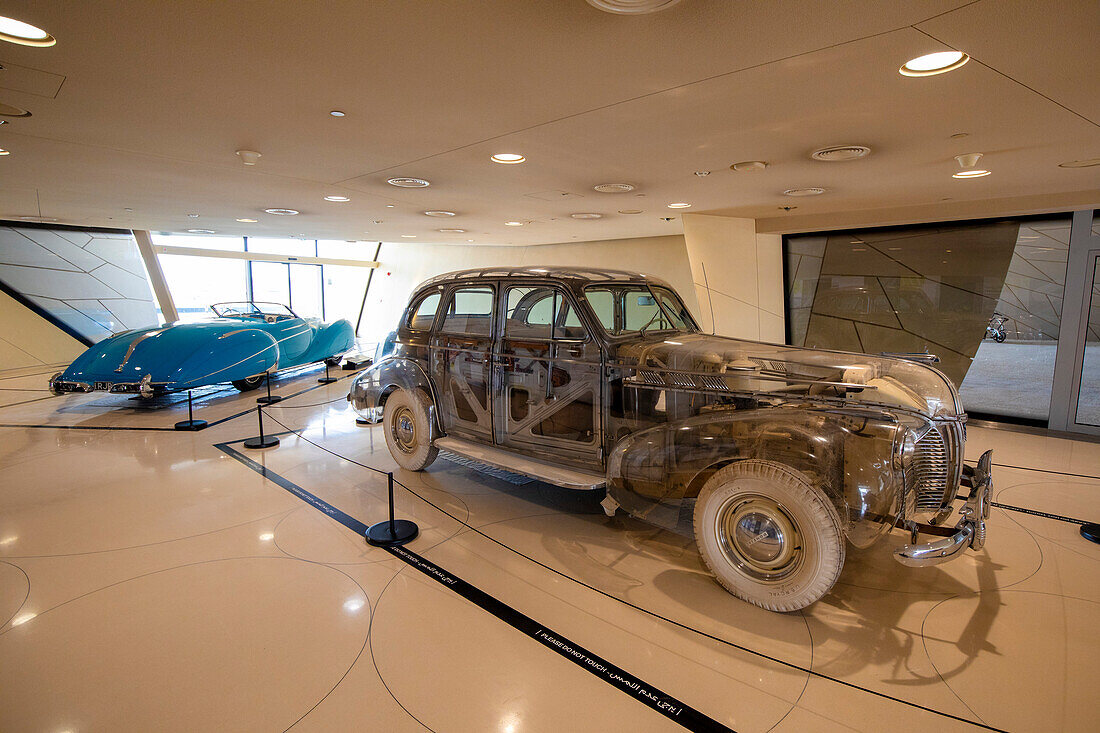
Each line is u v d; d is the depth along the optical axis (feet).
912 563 7.93
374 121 10.62
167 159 14.10
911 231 24.44
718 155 12.91
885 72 7.84
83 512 12.58
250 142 12.34
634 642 8.09
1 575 9.82
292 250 56.95
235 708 6.71
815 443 8.32
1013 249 21.97
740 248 25.18
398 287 59.11
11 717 6.52
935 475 8.86
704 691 7.09
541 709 6.77
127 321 40.37
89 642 7.95
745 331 25.96
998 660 7.65
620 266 37.60
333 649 7.85
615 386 11.21
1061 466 16.20
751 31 6.57
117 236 39.52
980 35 6.59
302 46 7.25
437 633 8.25
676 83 8.42
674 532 11.82
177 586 9.50
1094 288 19.63
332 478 14.99
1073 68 7.52
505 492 14.07
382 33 6.81
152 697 6.87
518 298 12.91
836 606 9.02
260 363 24.68
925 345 24.89
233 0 6.00
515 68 7.93
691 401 10.35
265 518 12.33
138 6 6.15
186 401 25.29
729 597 9.28
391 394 15.88
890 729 6.43
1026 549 10.96
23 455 16.90
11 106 9.94
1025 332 22.13
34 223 35.06
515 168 14.67
